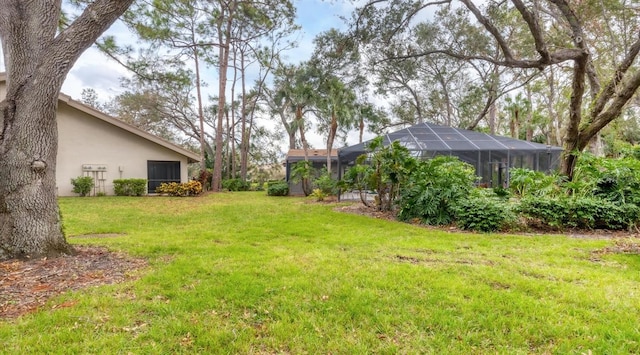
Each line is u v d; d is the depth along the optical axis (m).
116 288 3.20
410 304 2.88
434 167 8.15
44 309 2.73
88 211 9.77
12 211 3.97
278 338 2.35
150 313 2.71
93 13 4.19
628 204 6.63
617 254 4.58
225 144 29.05
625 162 7.32
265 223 7.58
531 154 14.21
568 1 8.70
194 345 2.26
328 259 4.29
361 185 10.09
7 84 4.08
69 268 3.79
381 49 10.07
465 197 7.33
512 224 6.59
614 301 2.92
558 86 18.64
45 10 4.12
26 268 3.69
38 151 4.07
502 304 2.87
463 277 3.55
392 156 8.92
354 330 2.46
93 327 2.45
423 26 13.34
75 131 14.74
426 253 4.69
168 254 4.59
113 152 15.54
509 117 26.72
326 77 13.30
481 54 14.46
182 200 13.77
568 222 6.57
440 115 27.52
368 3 9.09
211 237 5.94
